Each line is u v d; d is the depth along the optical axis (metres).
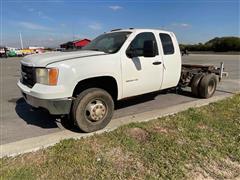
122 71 4.70
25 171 3.12
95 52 4.66
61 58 4.12
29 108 6.12
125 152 3.62
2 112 5.79
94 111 4.41
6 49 50.72
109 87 4.84
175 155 3.51
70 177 3.02
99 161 3.36
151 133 4.27
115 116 5.41
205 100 6.89
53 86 3.90
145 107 6.15
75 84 4.06
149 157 3.46
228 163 3.34
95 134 4.26
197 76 7.10
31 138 4.21
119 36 5.14
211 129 4.49
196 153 3.58
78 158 3.42
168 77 5.79
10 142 4.06
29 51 55.12
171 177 2.99
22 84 4.65
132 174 3.07
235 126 4.61
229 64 19.75
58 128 4.71
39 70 4.01
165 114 5.44
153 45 5.33
